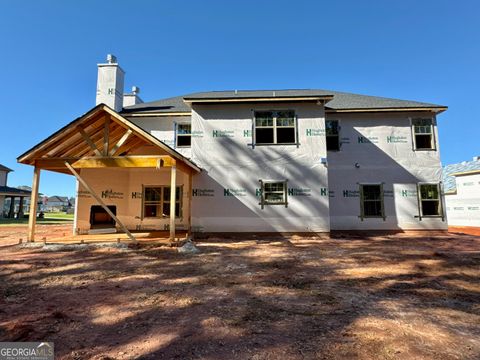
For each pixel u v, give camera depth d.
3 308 4.24
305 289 5.21
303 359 2.81
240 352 2.96
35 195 10.03
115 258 7.89
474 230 18.31
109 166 9.70
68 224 22.33
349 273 6.36
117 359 2.83
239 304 4.43
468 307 4.32
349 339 3.24
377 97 17.02
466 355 2.90
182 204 14.12
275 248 9.60
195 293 4.97
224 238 12.03
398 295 4.88
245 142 13.02
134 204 14.26
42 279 5.82
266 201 12.64
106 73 15.79
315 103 13.14
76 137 10.38
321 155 12.83
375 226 13.96
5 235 13.20
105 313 4.06
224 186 12.77
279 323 3.70
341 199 14.16
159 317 3.92
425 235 13.55
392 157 14.38
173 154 9.73
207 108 13.25
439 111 14.35
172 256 8.18
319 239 11.88
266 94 16.62
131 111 15.32
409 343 3.14
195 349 3.03
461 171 24.97
